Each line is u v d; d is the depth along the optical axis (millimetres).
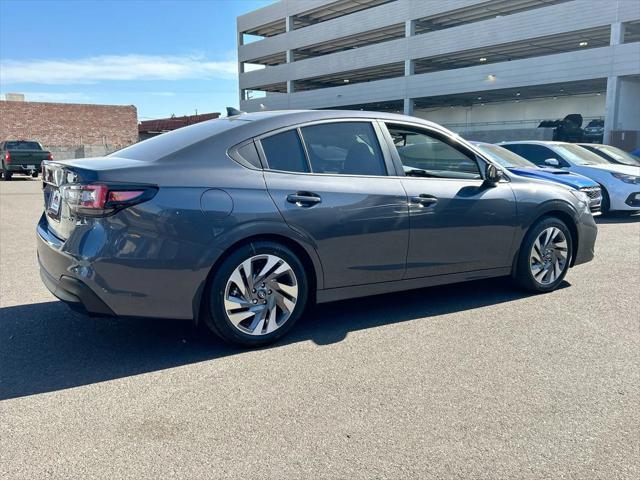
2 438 2709
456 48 34375
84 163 3641
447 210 4465
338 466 2502
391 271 4297
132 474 2434
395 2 37531
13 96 39812
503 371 3508
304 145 4035
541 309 4770
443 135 4664
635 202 10570
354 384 3318
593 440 2730
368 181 4172
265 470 2469
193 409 3012
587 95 38719
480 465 2520
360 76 46688
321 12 44375
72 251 3418
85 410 2996
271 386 3291
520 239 4961
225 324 3703
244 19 50094
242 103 51500
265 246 3758
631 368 3566
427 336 4121
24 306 4840
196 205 3512
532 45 34031
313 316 4590
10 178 22719
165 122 45875
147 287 3453
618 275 5941
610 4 26953
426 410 3010
